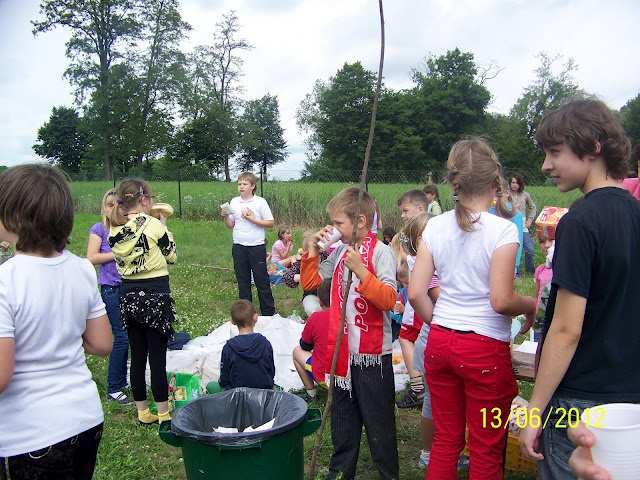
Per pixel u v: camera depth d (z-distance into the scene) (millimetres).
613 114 1909
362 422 3197
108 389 4684
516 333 3768
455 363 2410
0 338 1865
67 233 2082
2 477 2023
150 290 4016
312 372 4371
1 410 1946
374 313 2990
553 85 49188
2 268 1953
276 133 80438
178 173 18969
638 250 1839
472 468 2467
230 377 4074
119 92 51938
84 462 2121
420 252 2602
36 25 49031
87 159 57781
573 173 1943
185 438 2471
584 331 1881
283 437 2465
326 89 65812
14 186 1985
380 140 60594
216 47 62750
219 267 10484
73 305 2076
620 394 1858
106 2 49250
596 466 1690
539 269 3586
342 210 3037
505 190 2697
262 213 7000
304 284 3285
